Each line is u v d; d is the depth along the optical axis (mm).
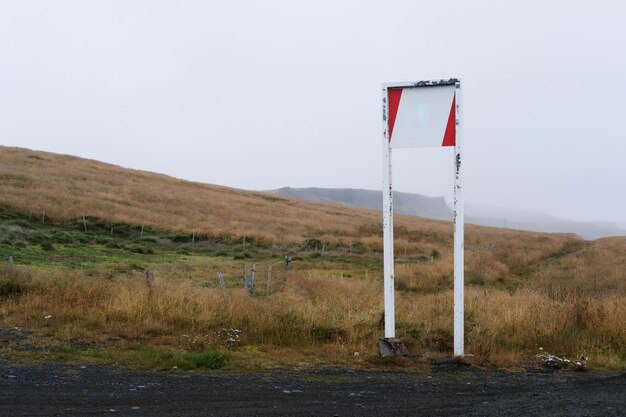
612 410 5438
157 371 7383
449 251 42875
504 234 68500
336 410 5473
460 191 8430
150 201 54781
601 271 28688
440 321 11320
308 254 38469
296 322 10383
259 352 8945
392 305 8711
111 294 12594
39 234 32688
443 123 8352
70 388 6312
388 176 8648
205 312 10844
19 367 7469
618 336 9695
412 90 8430
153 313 11055
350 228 54812
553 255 46125
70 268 21438
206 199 62312
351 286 18594
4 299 12812
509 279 27250
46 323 10773
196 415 5203
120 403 5660
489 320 10656
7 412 5238
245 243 41656
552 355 8516
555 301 12602
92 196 49562
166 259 29781
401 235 53312
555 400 5902
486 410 5453
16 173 51781
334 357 8562
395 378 7281
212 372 7414
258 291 16594
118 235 39062
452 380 7211
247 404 5688
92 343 9352
